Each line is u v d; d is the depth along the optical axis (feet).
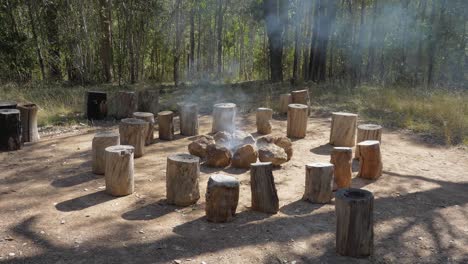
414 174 22.45
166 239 14.78
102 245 14.26
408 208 18.03
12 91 43.96
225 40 89.97
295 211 17.34
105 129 31.04
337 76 64.03
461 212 17.78
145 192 18.95
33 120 26.96
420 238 15.46
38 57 63.36
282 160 22.61
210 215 16.14
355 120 26.86
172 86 56.90
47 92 44.32
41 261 13.24
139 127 23.89
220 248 14.28
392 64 65.57
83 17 60.18
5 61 59.06
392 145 28.19
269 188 16.93
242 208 17.48
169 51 77.77
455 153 26.71
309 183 18.15
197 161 17.65
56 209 16.93
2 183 19.62
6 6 60.59
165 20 65.31
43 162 22.86
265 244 14.62
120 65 63.16
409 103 38.45
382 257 14.12
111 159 18.11
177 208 17.37
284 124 33.94
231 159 22.97
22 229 15.23
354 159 24.61
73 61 61.41
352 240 13.88
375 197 19.11
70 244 14.28
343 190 14.51
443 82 56.49
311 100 42.91
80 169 21.83
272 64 59.88
